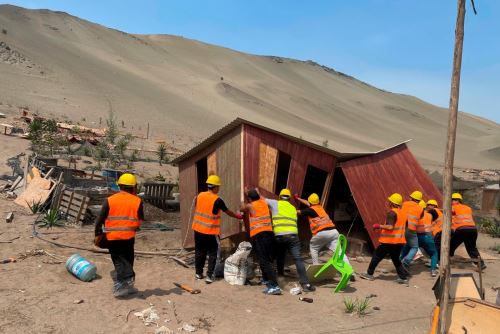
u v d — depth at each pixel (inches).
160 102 2812.5
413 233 348.2
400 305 276.1
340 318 243.6
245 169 348.8
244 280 299.7
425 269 385.7
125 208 253.1
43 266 299.7
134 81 3339.1
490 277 369.7
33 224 424.8
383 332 227.3
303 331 221.8
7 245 350.0
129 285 252.7
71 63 3176.7
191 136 1980.8
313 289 291.1
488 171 2425.0
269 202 303.4
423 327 238.2
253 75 5511.8
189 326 215.2
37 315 214.1
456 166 2785.4
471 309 193.5
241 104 3484.3
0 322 202.2
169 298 256.4
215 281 302.8
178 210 610.9
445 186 195.5
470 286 207.3
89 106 2140.7
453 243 401.4
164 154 1145.4
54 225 431.5
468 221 394.3
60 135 1170.6
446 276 193.0
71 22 4808.1
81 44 4281.5
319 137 2883.9
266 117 3248.0
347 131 3713.1
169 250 398.0
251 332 216.5
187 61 5364.2
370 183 417.1
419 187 446.9
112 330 205.8
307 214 332.5
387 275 354.0
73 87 2492.6
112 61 3991.1
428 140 4158.5
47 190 498.9
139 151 1198.9
